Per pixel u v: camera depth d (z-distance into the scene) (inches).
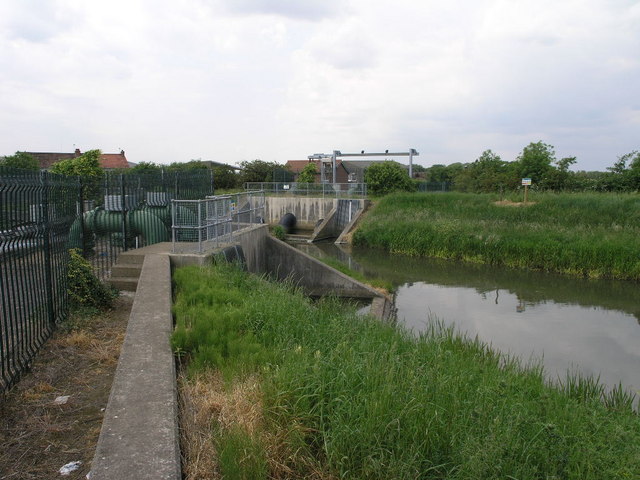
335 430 174.9
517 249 979.9
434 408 194.4
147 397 183.8
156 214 613.6
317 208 1652.3
